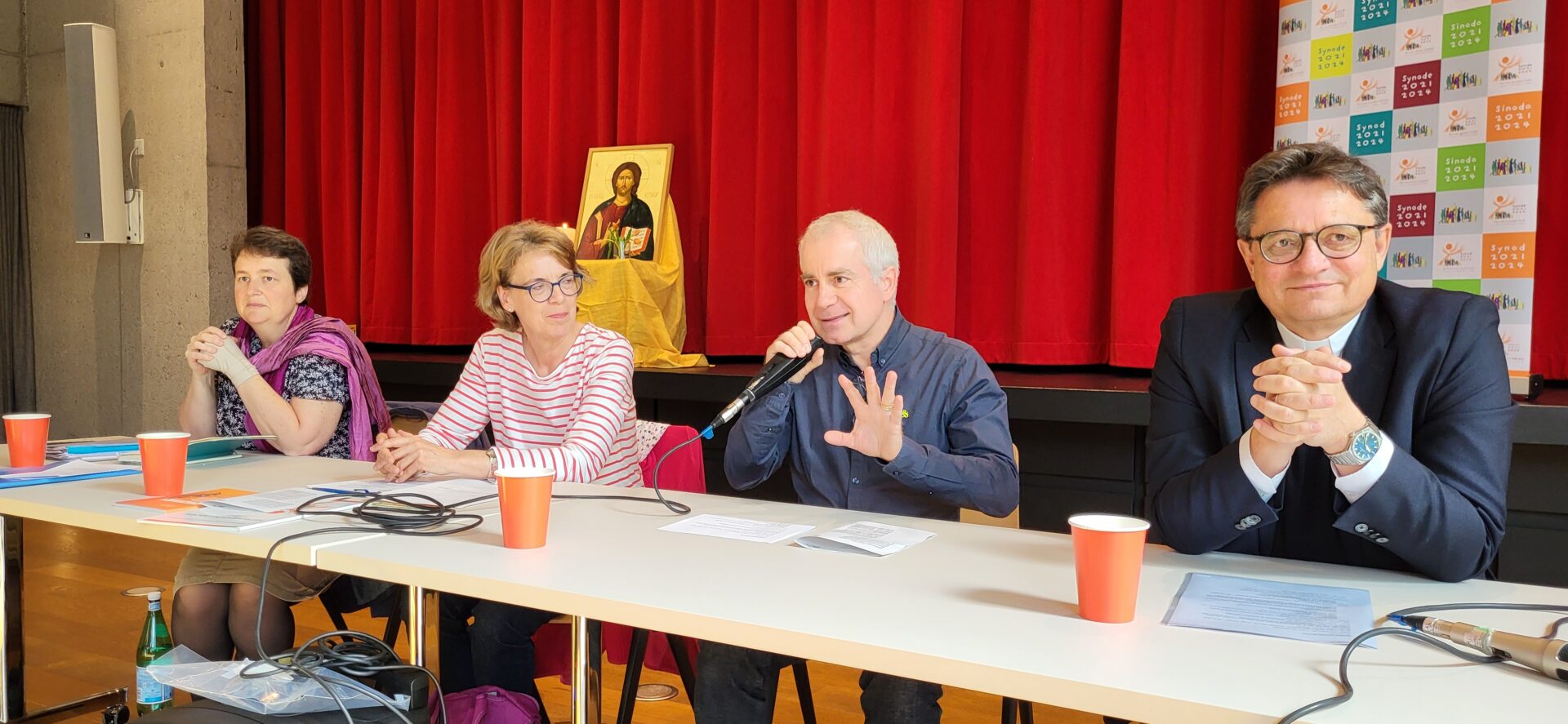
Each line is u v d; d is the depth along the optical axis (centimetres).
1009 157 384
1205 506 136
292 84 558
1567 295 306
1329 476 145
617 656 215
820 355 190
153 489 178
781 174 425
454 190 504
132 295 551
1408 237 281
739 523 160
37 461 204
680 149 449
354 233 544
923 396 196
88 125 529
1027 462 334
